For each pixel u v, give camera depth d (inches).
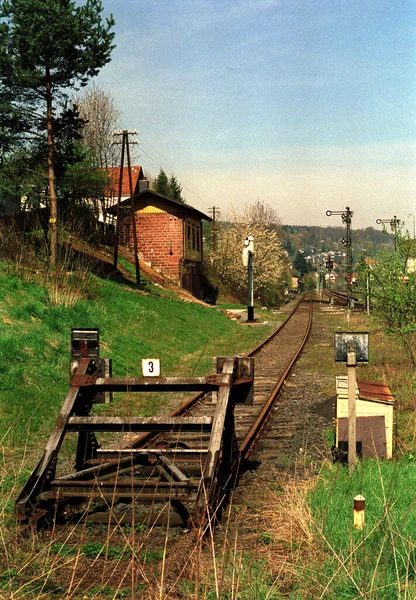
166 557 214.7
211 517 236.2
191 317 1264.8
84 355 302.0
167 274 1937.7
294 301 3476.9
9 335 601.3
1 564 206.2
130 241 1957.4
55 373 566.3
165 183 3137.3
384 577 182.1
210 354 943.7
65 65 1089.4
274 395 556.4
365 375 657.6
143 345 840.9
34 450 377.4
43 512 241.8
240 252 2615.7
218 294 2425.0
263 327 1517.0
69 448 380.2
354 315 1833.2
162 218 1945.1
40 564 207.9
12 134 1119.6
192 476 305.6
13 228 1020.5
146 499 253.8
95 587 192.5
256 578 187.8
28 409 458.9
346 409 359.3
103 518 253.1
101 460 299.4
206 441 404.5
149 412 513.3
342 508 240.7
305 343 1123.3
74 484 250.8
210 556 213.0
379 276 618.2
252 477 321.4
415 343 642.8
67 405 281.0
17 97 1104.2
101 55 1086.4
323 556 199.8
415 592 171.3
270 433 429.7
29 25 1047.0
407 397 499.5
